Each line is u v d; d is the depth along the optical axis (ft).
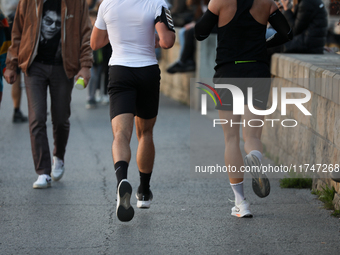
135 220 57.41
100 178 76.89
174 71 144.15
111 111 54.34
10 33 73.36
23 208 62.08
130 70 53.67
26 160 87.76
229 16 53.98
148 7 53.98
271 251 47.85
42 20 69.00
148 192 60.39
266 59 55.36
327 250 47.98
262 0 54.19
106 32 56.29
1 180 75.31
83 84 70.03
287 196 65.98
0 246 49.93
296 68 73.31
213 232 53.26
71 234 53.11
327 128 63.46
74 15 69.87
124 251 48.32
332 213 58.65
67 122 73.31
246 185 71.72
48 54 69.56
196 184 73.20
